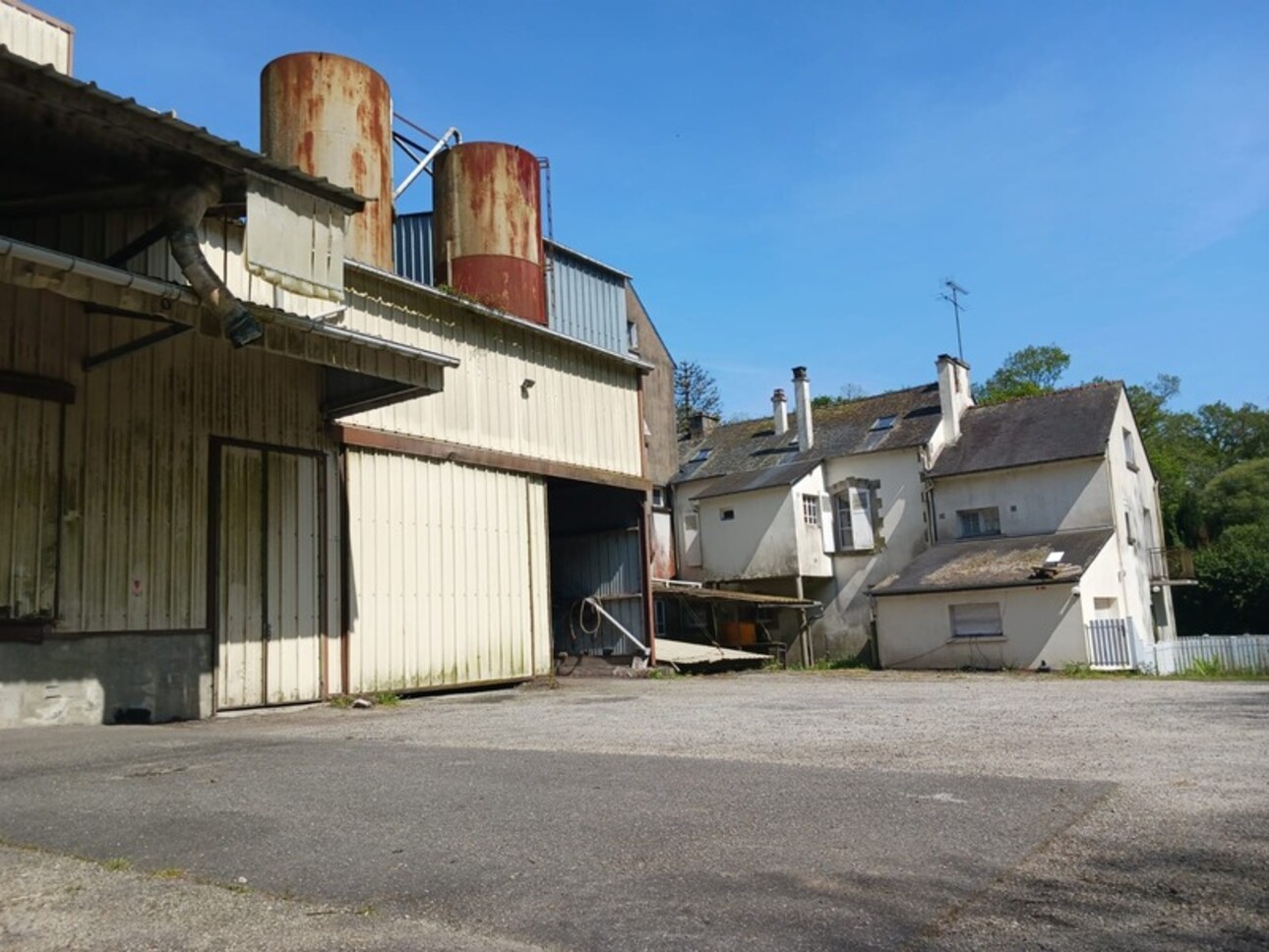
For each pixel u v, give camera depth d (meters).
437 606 13.78
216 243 10.84
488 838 4.29
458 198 16.75
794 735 7.96
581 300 20.64
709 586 30.11
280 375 11.90
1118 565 25.22
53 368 9.56
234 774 6.00
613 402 18.23
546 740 7.82
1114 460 26.42
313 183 9.09
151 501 10.28
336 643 12.21
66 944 3.14
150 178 8.86
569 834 4.33
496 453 15.11
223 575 10.91
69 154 8.44
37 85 7.21
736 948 2.99
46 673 9.20
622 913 3.31
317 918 3.34
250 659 11.07
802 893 3.46
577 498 19.91
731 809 4.74
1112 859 3.82
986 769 5.86
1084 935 3.05
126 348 9.48
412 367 10.84
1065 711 9.95
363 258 13.83
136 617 9.98
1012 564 24.27
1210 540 40.66
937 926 3.14
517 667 15.09
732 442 34.44
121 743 7.64
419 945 3.07
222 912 3.41
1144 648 21.73
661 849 4.05
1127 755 6.38
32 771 6.18
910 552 28.17
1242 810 4.57
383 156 14.52
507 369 15.73
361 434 12.88
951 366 29.48
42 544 9.29
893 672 22.94
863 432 30.62
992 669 23.14
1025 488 26.56
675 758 6.48
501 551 15.07
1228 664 22.69
